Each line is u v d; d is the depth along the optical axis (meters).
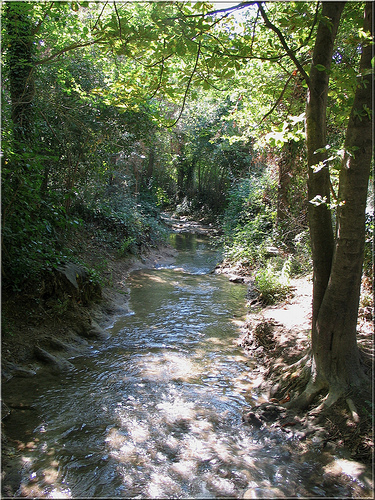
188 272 12.53
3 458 3.57
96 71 10.83
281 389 4.80
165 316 7.99
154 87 5.32
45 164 9.30
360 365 4.38
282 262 10.57
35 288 6.51
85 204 11.80
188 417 4.38
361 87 3.79
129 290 9.79
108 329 7.14
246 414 4.36
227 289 10.36
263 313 7.81
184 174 33.12
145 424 4.21
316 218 4.43
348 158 3.92
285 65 8.47
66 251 8.32
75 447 3.80
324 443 3.71
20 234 6.05
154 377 5.34
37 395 4.80
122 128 11.25
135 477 3.40
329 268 4.43
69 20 8.23
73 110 9.62
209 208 28.23
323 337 4.34
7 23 6.82
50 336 6.06
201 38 4.52
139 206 16.00
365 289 6.49
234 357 6.14
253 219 14.58
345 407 3.97
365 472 3.25
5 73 7.38
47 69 9.26
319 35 4.18
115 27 4.52
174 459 3.64
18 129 7.19
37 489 3.24
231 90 10.52
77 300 7.22
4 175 5.77
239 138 12.73
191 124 24.89
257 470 3.46
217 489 3.24
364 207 3.96
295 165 11.76
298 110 6.85
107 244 11.98
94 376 5.35
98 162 10.92
